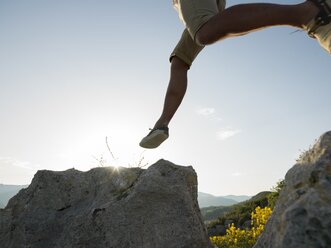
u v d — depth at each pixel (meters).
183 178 3.15
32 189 3.64
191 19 2.08
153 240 2.89
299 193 1.67
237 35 1.93
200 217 3.23
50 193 3.54
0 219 3.55
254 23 1.82
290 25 1.82
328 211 1.48
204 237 3.02
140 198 3.04
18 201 3.66
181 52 2.61
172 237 2.89
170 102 2.57
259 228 7.32
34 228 3.32
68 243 3.07
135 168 3.49
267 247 1.73
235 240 7.45
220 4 2.55
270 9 1.79
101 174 3.61
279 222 1.70
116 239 2.94
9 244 3.36
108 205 3.10
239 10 1.84
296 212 1.56
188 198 3.05
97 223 3.04
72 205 3.48
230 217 17.12
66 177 3.64
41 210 3.45
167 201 3.02
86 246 3.00
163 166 3.21
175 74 2.62
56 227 3.29
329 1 1.71
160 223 2.95
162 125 2.50
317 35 1.77
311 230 1.49
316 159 1.72
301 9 1.75
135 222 2.97
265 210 8.02
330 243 1.44
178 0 2.25
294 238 1.51
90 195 3.52
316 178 1.65
